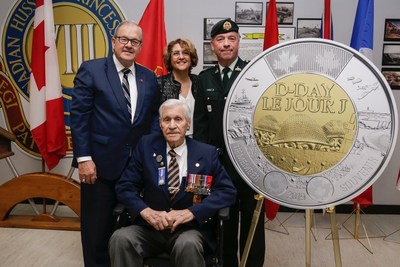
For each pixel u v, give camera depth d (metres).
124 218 1.74
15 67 3.30
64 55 3.29
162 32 2.77
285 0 3.13
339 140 1.46
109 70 1.85
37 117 2.74
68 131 3.36
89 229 2.00
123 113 1.84
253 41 3.18
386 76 3.19
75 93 1.84
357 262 2.43
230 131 1.58
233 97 1.57
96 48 3.27
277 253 2.56
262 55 1.53
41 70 2.71
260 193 1.56
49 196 2.91
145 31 2.75
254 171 1.56
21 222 2.93
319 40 1.48
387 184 3.32
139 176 1.75
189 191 1.67
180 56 2.22
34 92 2.73
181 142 1.73
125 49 1.79
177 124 1.66
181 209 1.68
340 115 1.46
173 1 3.18
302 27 3.15
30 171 3.42
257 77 1.54
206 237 1.62
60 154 2.83
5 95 3.34
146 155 1.72
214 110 1.97
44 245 2.62
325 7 2.63
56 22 3.26
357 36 2.58
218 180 1.71
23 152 3.41
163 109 1.69
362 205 2.98
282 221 3.18
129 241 1.58
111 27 3.24
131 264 1.58
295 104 1.50
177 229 1.66
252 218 1.84
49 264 2.35
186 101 2.26
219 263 1.55
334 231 1.60
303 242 2.76
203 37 3.22
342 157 1.46
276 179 1.54
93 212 1.97
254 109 1.54
